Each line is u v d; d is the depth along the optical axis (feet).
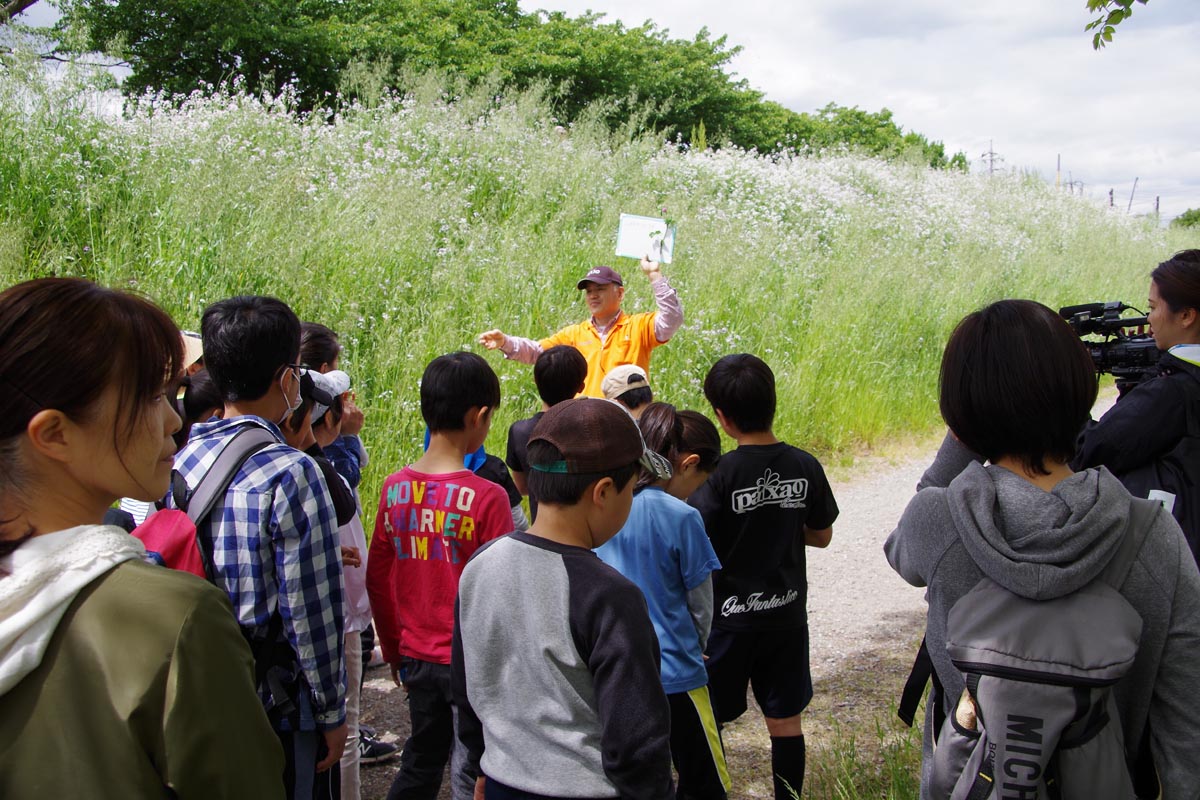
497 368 23.91
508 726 6.75
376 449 20.45
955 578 6.13
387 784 12.46
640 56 85.30
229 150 27.86
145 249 23.47
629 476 7.12
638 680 6.40
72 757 4.11
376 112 39.68
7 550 4.35
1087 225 68.08
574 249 32.32
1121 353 10.98
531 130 42.86
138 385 4.70
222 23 61.82
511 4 86.43
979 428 6.24
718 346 29.40
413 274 26.23
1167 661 5.77
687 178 45.47
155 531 7.72
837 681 15.61
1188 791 5.66
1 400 4.38
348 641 11.03
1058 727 5.53
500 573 6.91
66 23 27.94
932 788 6.23
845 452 30.17
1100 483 5.90
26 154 24.61
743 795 12.47
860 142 120.26
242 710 4.53
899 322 37.60
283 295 23.44
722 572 11.22
